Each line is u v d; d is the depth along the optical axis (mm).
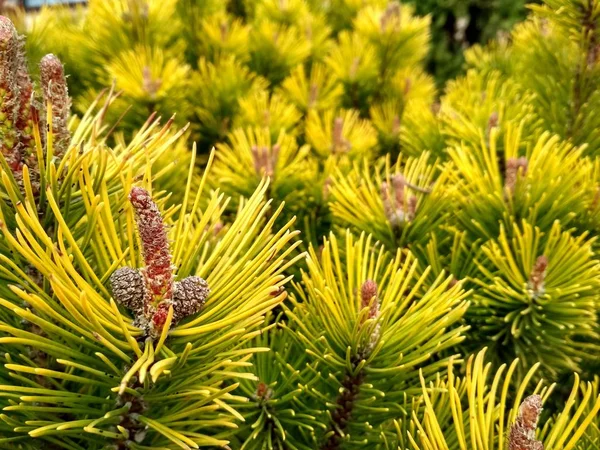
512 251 371
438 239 389
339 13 907
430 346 285
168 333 210
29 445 241
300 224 464
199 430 286
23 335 204
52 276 190
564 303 331
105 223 234
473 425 221
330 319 284
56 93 228
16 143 219
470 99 528
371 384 280
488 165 365
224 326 208
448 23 1307
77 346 232
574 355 409
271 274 242
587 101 483
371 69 710
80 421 207
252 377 206
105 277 223
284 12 799
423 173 432
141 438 234
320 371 304
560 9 422
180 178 466
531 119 462
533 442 202
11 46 207
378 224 375
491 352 368
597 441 285
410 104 613
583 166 375
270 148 461
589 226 379
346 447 304
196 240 241
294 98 648
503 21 1258
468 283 366
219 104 635
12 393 231
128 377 187
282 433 281
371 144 555
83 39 627
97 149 250
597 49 459
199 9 737
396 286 292
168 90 562
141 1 610
